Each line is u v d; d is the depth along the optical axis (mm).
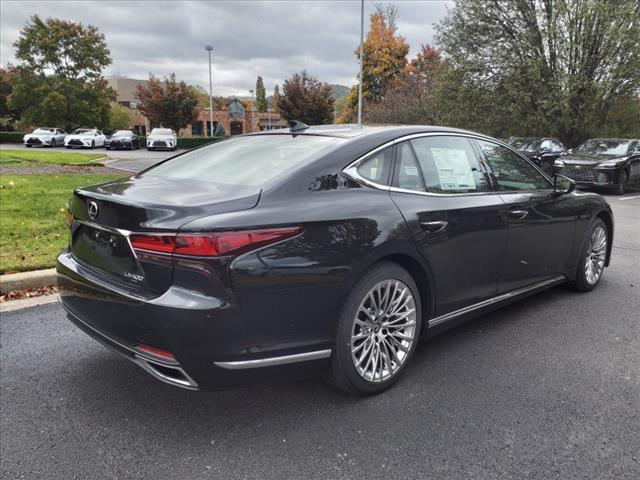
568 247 4555
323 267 2602
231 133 59625
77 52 43594
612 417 2789
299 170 2781
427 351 3621
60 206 7906
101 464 2381
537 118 19844
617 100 19141
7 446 2504
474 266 3512
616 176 13648
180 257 2324
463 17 21109
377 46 47125
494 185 3807
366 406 2893
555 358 3514
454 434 2623
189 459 2418
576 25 18391
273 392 3045
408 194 3135
